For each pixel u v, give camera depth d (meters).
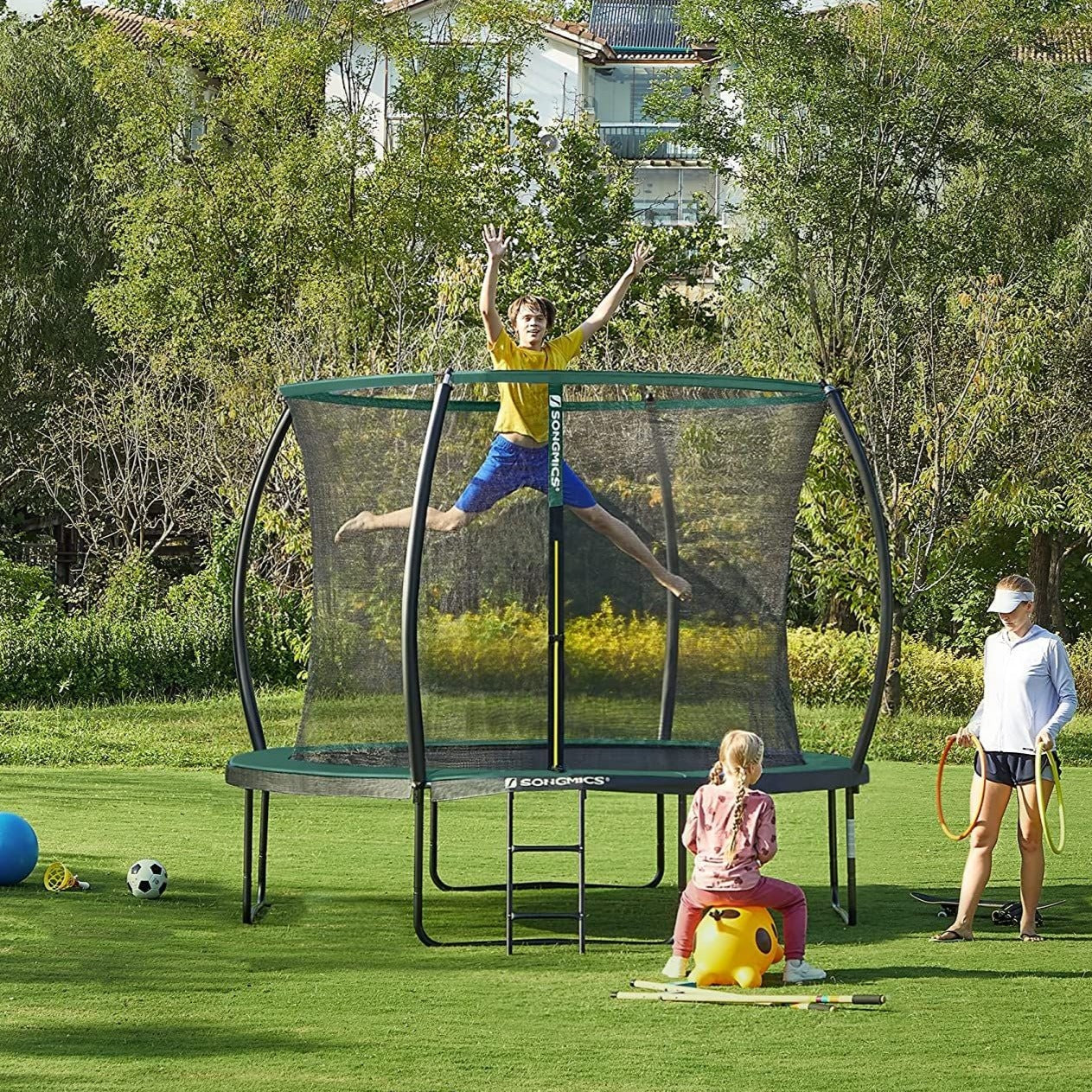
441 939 14.64
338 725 16.28
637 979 12.81
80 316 63.00
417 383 14.53
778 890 12.81
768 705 16.22
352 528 16.52
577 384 14.13
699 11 53.56
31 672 37.34
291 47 59.12
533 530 16.70
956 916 15.37
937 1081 9.79
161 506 57.44
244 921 15.21
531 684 16.75
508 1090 9.53
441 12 70.69
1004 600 14.42
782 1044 10.70
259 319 56.28
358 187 59.84
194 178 59.94
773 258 52.97
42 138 64.38
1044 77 53.94
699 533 16.45
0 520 61.09
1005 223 54.41
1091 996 12.22
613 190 64.06
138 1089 9.46
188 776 26.91
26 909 15.65
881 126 51.38
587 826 22.33
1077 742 35.06
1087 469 45.53
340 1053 10.38
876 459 35.34
